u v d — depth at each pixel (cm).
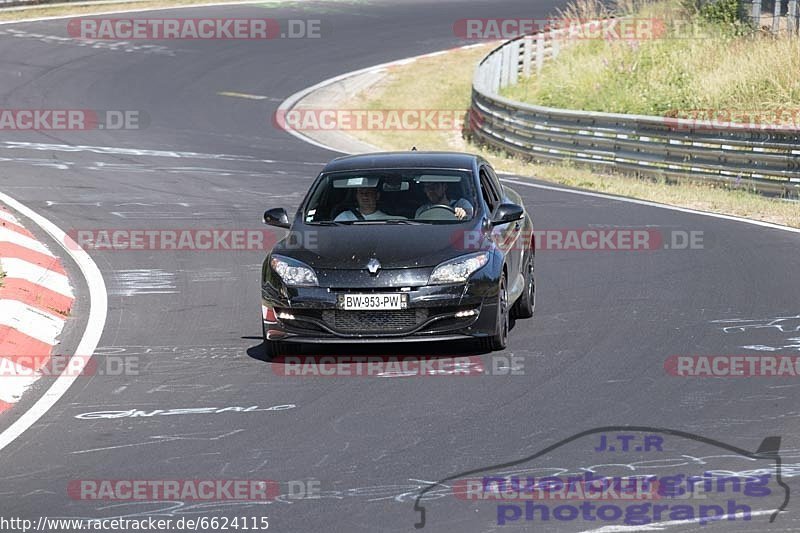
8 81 11219
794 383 3056
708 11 10762
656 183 7194
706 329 3675
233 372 3325
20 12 14875
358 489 2342
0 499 2342
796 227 5634
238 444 2667
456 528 2123
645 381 3112
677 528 2098
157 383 3228
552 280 4547
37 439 2744
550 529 2108
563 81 10562
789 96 8606
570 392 3025
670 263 4794
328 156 8431
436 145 9694
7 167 7300
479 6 16312
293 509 2241
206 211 6091
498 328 3419
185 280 4619
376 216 3644
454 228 3547
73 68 11994
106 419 2897
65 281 4541
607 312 3959
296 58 13125
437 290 3322
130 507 2277
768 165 6594
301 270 3394
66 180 6925
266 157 8231
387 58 13288
